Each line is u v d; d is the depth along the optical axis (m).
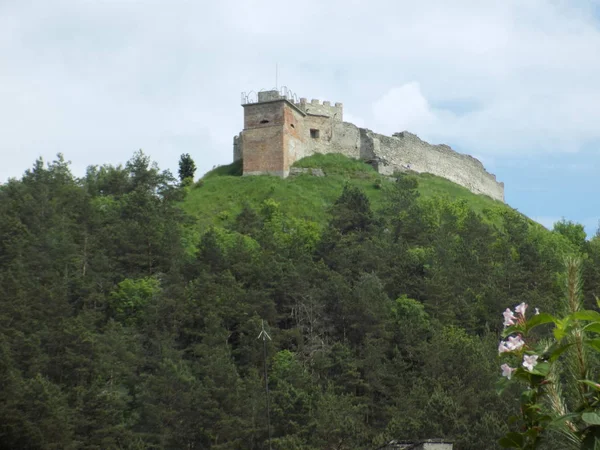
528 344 11.15
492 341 59.00
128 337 59.81
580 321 10.70
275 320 63.59
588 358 10.64
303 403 49.41
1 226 74.88
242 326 61.00
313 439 47.06
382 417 52.75
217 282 67.00
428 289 66.62
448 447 35.59
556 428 10.14
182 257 75.06
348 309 62.88
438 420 44.12
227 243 78.38
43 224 78.19
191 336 62.66
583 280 11.19
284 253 75.81
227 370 52.16
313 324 62.94
